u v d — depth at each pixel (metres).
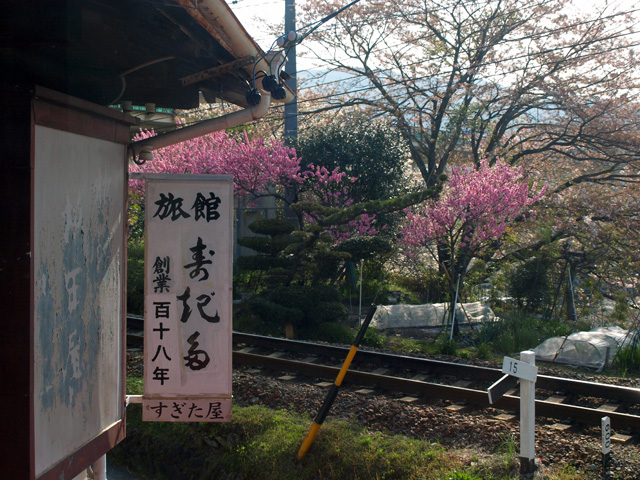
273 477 4.60
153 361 3.87
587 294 13.98
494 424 5.34
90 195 3.47
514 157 17.02
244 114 4.14
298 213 13.55
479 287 13.99
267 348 9.32
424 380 7.41
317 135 15.91
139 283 13.24
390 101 17.16
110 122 3.67
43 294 2.98
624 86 15.70
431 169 17.48
